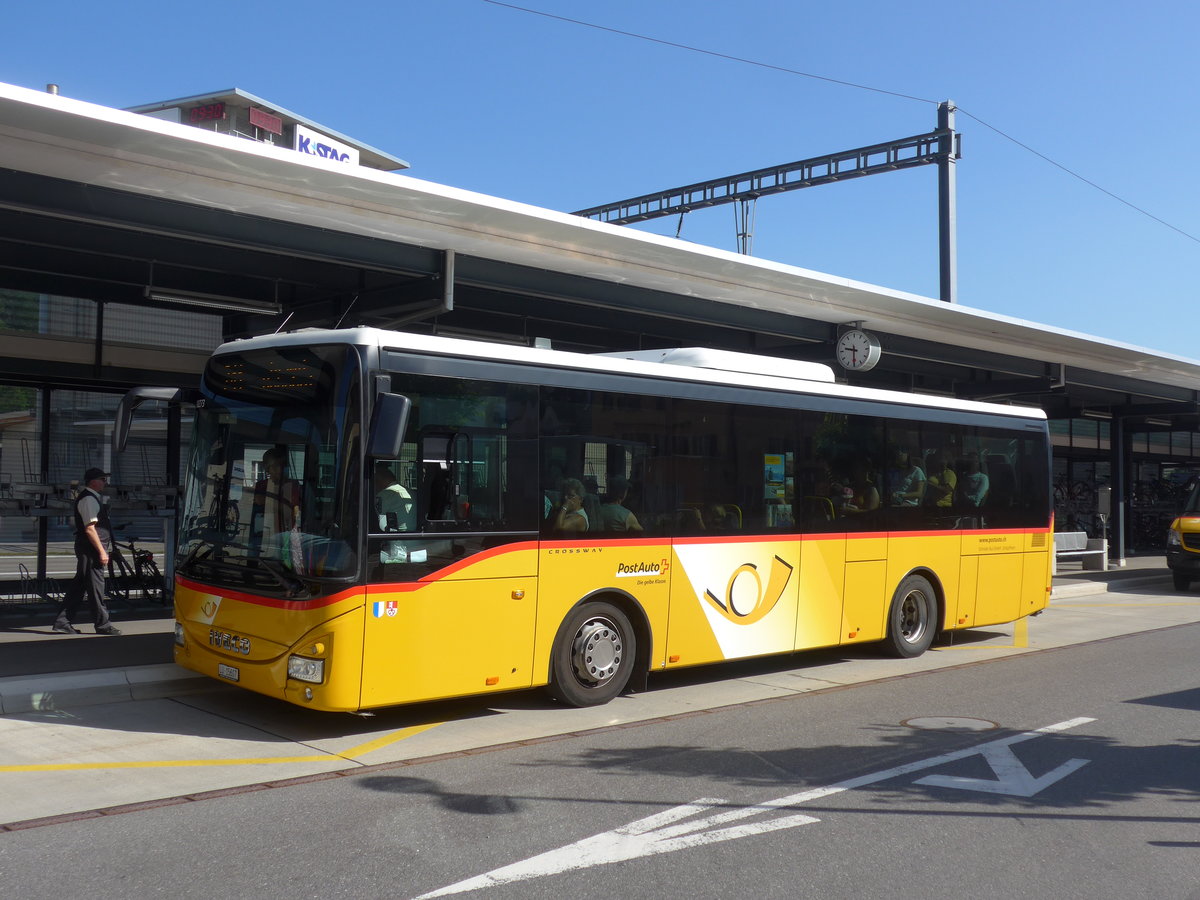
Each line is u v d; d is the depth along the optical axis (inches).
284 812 239.9
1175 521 861.2
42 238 417.7
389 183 400.5
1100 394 1087.0
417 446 312.8
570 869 204.5
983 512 515.5
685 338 706.8
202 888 193.0
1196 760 294.2
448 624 316.2
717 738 318.0
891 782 269.3
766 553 411.5
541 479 342.6
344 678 294.0
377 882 196.7
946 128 860.0
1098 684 418.0
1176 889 198.5
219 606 328.2
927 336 730.8
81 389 552.7
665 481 379.2
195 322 576.4
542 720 342.3
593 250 500.7
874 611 459.5
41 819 234.1
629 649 368.8
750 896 192.4
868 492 457.4
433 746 306.2
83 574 460.4
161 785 261.9
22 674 364.2
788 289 591.2
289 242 430.9
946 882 200.5
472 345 329.1
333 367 308.3
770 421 418.0
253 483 326.3
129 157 356.8
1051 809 247.9
